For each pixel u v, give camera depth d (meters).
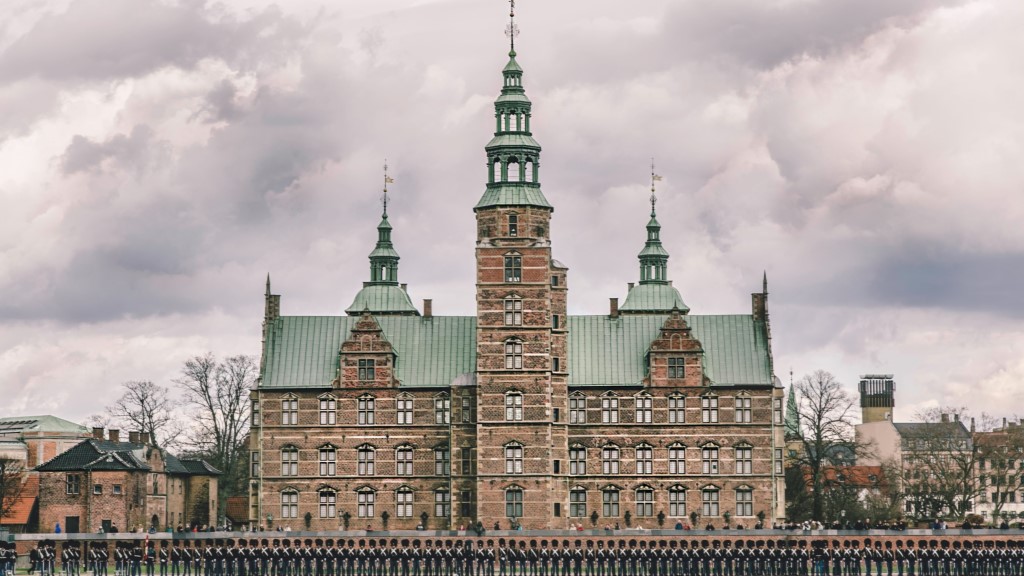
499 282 151.38
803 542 138.25
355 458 153.62
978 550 128.75
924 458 196.88
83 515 150.50
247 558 128.38
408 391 154.12
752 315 157.62
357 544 139.25
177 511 165.62
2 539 136.00
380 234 181.75
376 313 169.88
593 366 154.88
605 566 136.50
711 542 139.12
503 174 153.25
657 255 179.38
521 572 128.38
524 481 149.88
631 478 152.88
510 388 150.62
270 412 154.00
